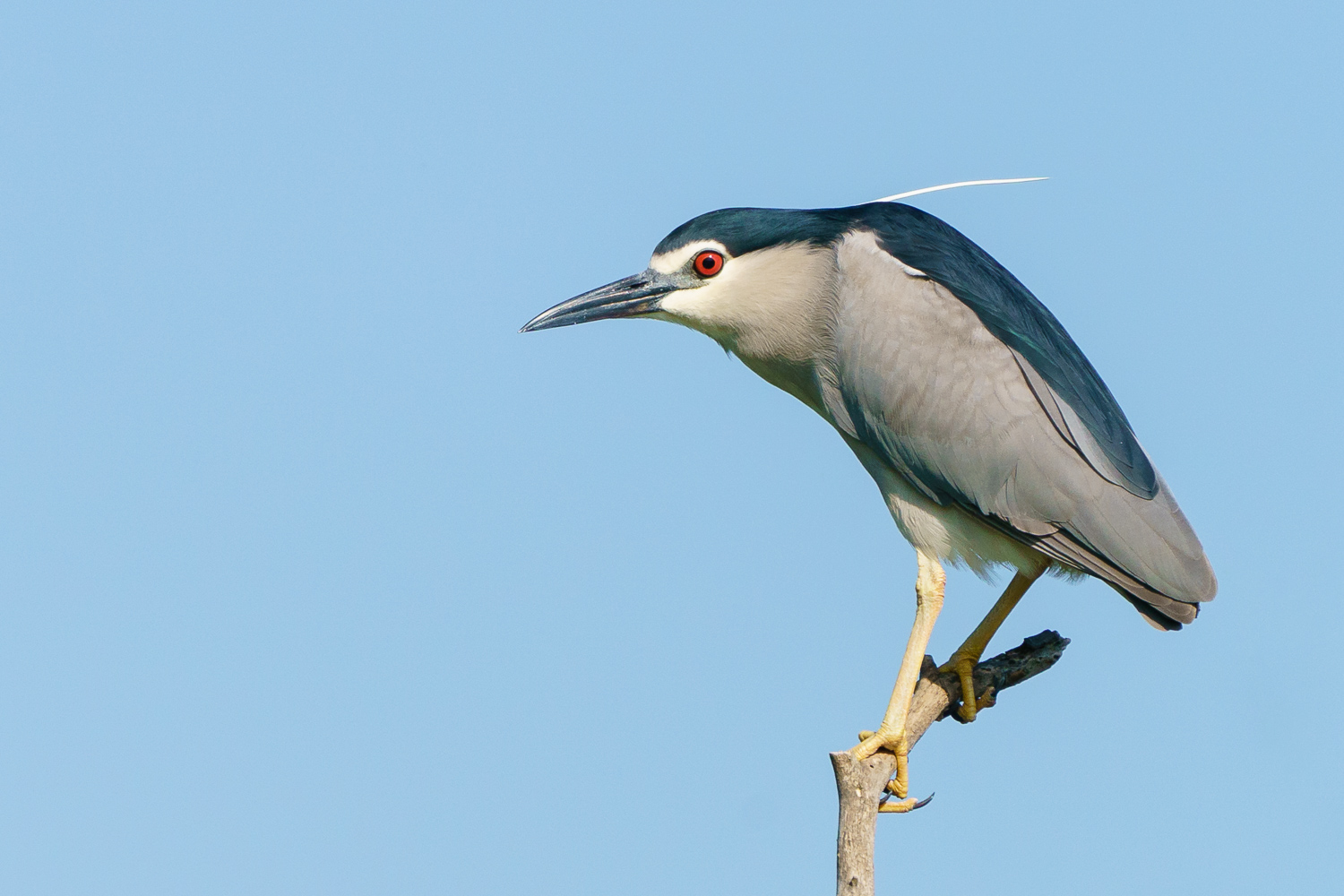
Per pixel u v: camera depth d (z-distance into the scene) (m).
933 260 10.78
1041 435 10.26
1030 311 10.95
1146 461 10.45
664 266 11.43
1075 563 10.34
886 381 10.53
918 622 10.44
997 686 10.18
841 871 7.87
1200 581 10.07
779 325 11.19
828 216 11.29
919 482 10.67
